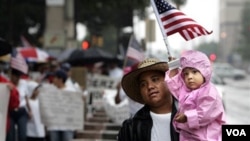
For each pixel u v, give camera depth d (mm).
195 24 5883
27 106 11906
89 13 42125
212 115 4758
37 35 44438
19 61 11438
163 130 5027
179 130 4918
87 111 18969
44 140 12789
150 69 5137
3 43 9695
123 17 34688
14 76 11500
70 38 32906
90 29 45812
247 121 23859
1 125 9039
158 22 6027
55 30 28516
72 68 19938
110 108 15266
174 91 4941
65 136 12969
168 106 5145
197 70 4785
